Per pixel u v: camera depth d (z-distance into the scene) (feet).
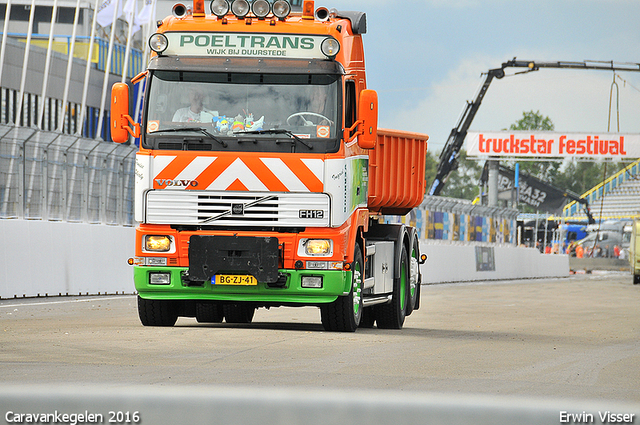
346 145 132.77
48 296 216.95
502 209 464.65
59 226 222.28
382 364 103.45
